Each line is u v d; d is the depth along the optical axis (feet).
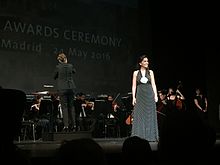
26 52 28.68
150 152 5.87
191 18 34.27
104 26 32.63
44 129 24.21
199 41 34.01
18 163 4.60
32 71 28.81
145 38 34.53
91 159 3.39
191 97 33.86
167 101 25.55
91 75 31.53
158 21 35.01
